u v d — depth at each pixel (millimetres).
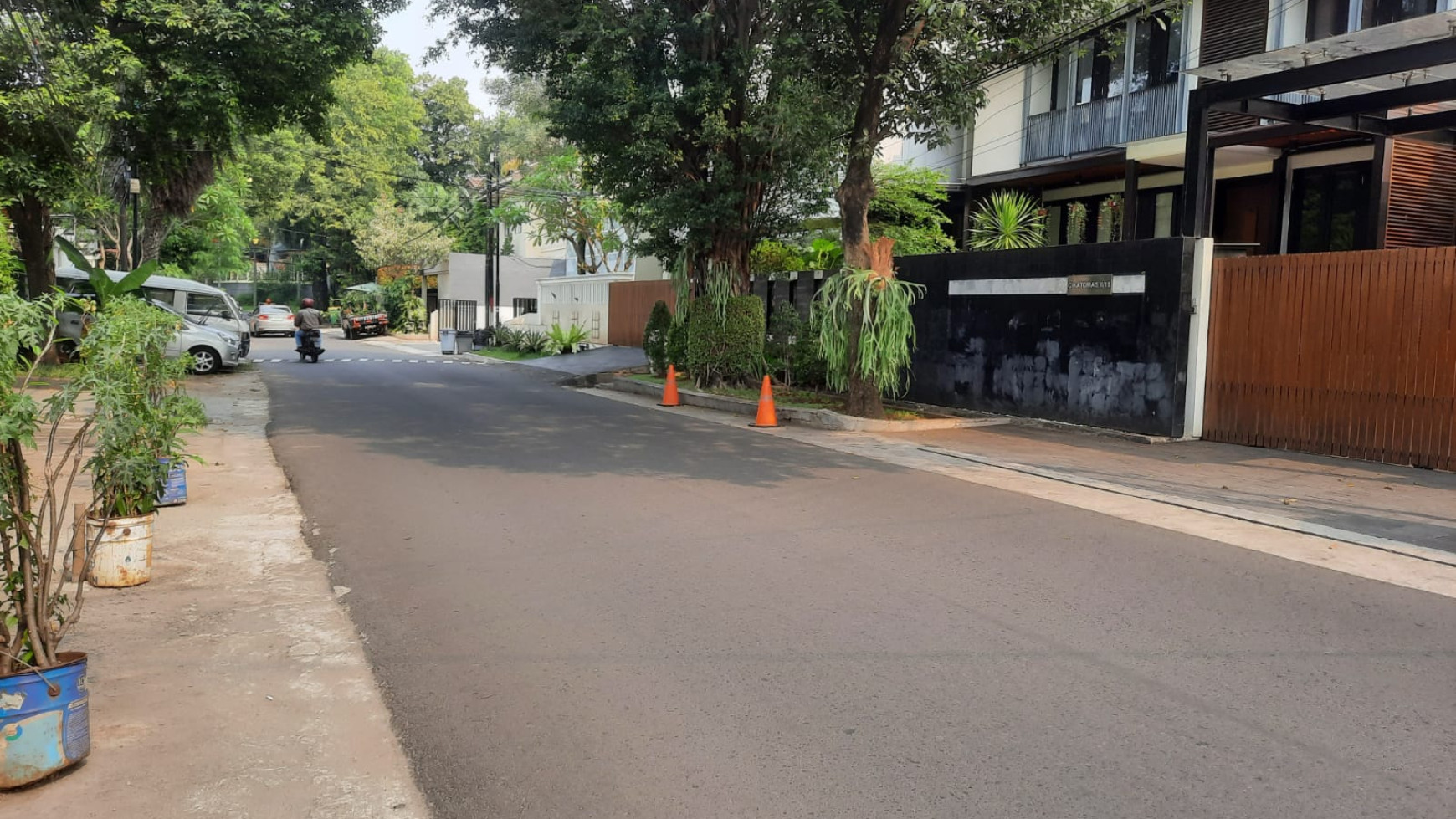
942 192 23656
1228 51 17141
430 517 8250
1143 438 12805
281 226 65125
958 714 4309
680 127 17703
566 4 17766
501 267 52500
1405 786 3658
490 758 3951
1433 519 8219
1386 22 15023
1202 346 12633
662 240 20734
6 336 3645
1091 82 20469
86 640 5254
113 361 4664
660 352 22219
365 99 54156
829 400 16906
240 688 4645
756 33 17703
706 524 7977
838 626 5480
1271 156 17375
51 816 3443
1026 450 12148
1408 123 13961
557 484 9695
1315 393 11523
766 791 3648
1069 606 5848
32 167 17016
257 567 6750
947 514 8367
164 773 3795
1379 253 10828
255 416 15250
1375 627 5473
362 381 22172
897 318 14539
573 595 6078
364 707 4453
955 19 12344
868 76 14023
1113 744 4020
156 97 18422
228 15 16812
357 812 3529
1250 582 6367
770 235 20219
